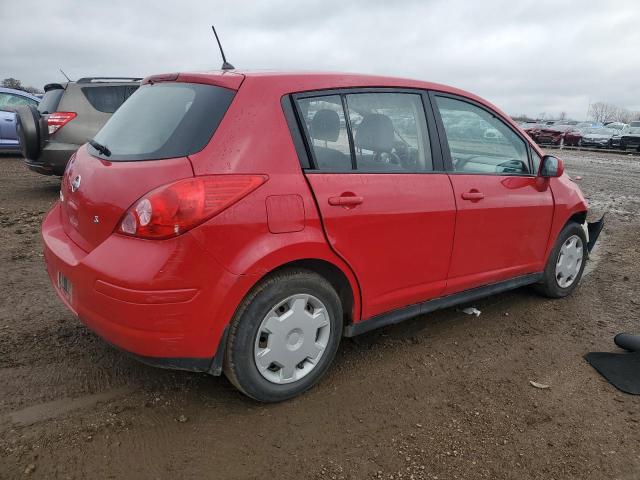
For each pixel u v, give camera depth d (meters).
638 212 9.43
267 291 2.61
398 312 3.31
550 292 4.48
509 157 3.91
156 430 2.58
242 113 2.59
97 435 2.52
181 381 3.01
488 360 3.46
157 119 2.76
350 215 2.83
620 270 5.58
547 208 4.08
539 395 3.06
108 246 2.45
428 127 3.37
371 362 3.35
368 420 2.75
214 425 2.64
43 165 7.81
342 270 2.88
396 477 2.35
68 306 2.74
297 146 2.72
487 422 2.78
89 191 2.67
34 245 5.62
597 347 3.72
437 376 3.23
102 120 8.06
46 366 3.11
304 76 2.89
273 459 2.43
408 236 3.14
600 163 20.52
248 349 2.62
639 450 2.61
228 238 2.42
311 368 2.91
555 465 2.48
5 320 3.71
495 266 3.80
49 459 2.34
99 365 3.15
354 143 2.98
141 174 2.46
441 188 3.31
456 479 2.36
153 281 2.31
